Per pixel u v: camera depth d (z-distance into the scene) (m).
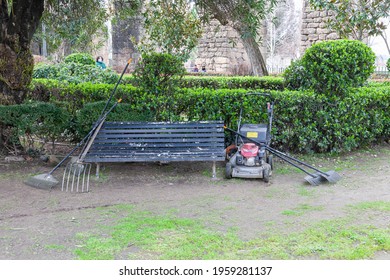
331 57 8.54
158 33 9.76
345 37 12.48
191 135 7.39
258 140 7.41
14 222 5.26
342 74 8.55
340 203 6.01
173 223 5.23
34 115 7.88
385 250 4.57
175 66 8.30
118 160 6.91
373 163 8.38
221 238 4.80
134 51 25.12
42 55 19.27
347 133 8.87
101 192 6.47
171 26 9.36
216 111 8.45
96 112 8.05
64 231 4.99
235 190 6.60
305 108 8.48
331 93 8.68
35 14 8.35
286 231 5.01
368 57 8.77
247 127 7.66
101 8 9.75
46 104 7.98
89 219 5.38
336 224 5.22
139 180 7.11
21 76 8.22
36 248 4.53
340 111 8.56
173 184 6.91
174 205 5.91
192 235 4.87
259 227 5.13
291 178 7.29
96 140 7.29
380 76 17.77
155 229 5.03
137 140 7.34
